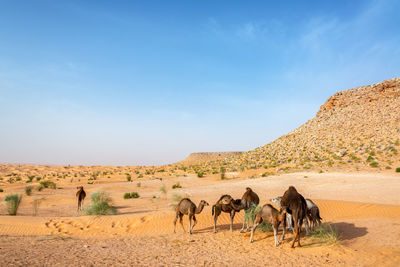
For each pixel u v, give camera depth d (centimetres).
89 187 4125
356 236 989
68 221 1424
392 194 2033
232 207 1158
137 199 2586
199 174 5384
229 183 3775
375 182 2680
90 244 1039
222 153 15100
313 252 853
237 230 1218
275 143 9112
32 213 1825
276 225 955
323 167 4497
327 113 9925
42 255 866
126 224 1397
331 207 1540
